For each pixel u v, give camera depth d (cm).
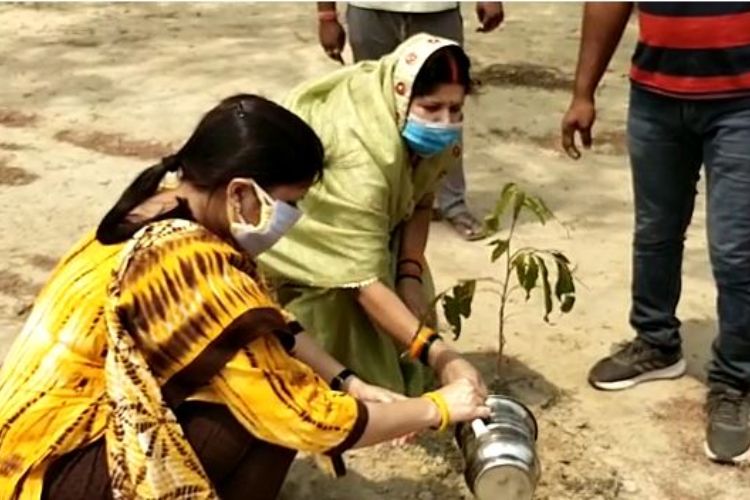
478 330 446
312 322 365
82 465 268
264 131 257
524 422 314
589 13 382
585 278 488
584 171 605
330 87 357
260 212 260
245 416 264
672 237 392
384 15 494
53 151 635
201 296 257
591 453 377
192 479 265
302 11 944
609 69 770
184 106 714
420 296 372
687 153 373
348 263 343
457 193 528
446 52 331
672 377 414
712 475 368
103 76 771
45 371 267
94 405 268
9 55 821
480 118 679
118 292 259
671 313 407
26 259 509
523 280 367
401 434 292
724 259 361
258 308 260
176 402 264
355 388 323
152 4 970
